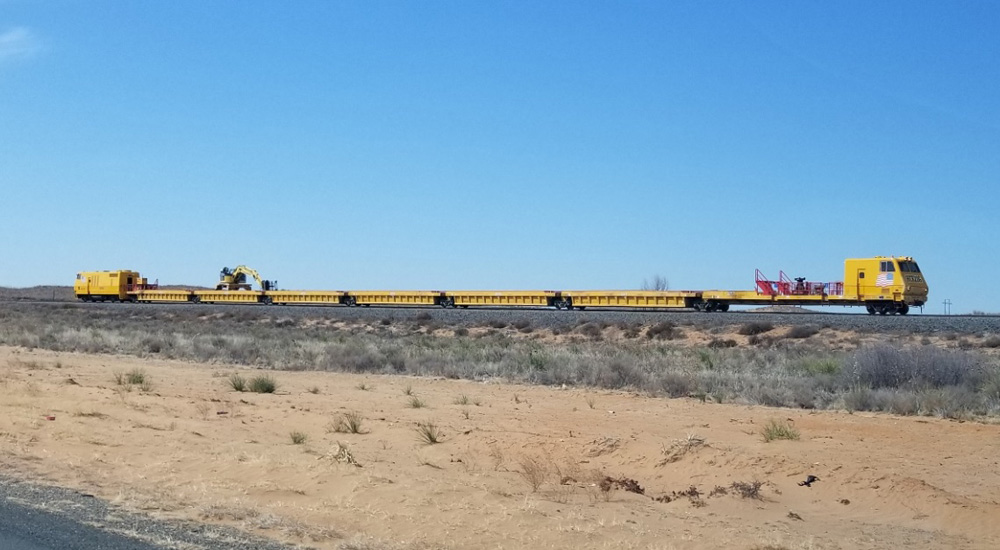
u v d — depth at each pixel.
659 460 16.02
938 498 12.67
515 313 70.56
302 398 26.25
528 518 11.45
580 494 13.60
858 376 27.75
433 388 30.33
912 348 30.03
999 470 15.26
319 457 15.43
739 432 19.52
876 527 11.91
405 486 13.05
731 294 72.31
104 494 12.38
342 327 70.19
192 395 25.45
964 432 19.30
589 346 47.75
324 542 10.32
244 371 36.31
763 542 10.64
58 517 10.86
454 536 10.72
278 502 12.32
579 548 10.30
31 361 37.22
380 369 37.41
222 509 11.67
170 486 13.13
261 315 82.06
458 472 15.20
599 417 22.08
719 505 13.05
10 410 19.55
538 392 29.02
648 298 76.75
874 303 64.25
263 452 15.92
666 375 30.61
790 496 13.71
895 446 17.55
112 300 118.69
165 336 54.75
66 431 17.20
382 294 96.94
